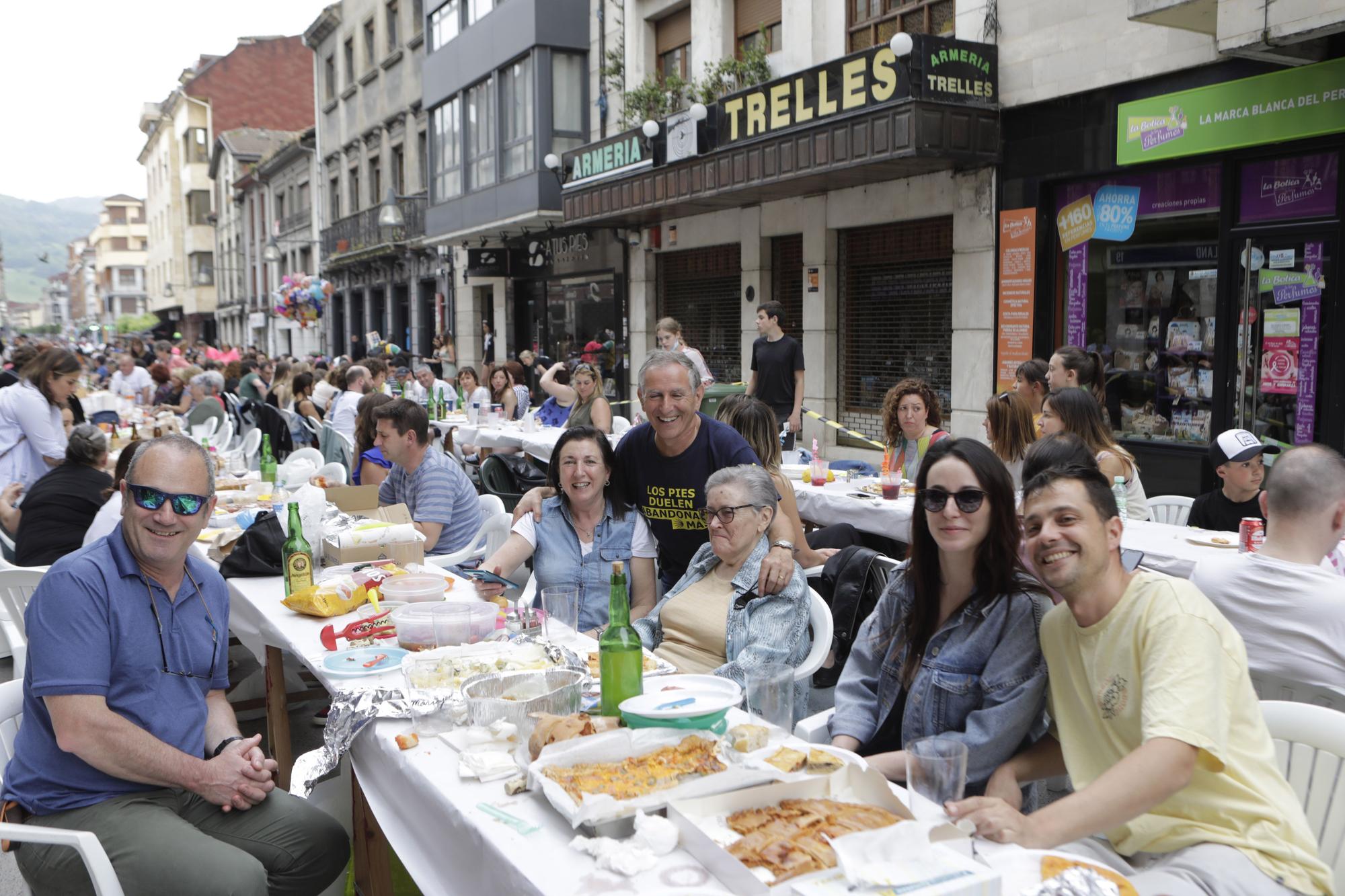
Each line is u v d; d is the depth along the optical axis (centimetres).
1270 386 779
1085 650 241
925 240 1092
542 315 1898
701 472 425
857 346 1199
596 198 1406
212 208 5850
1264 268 775
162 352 3045
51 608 273
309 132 3325
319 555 459
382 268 2766
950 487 268
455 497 557
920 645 286
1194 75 805
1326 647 301
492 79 1795
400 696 278
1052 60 907
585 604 431
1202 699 217
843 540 534
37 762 278
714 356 1448
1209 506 520
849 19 1170
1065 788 412
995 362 996
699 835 192
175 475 279
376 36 2689
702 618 369
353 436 1046
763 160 1091
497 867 200
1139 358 889
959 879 174
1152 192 862
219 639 308
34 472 778
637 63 1536
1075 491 234
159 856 264
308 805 299
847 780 217
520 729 249
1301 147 741
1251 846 219
